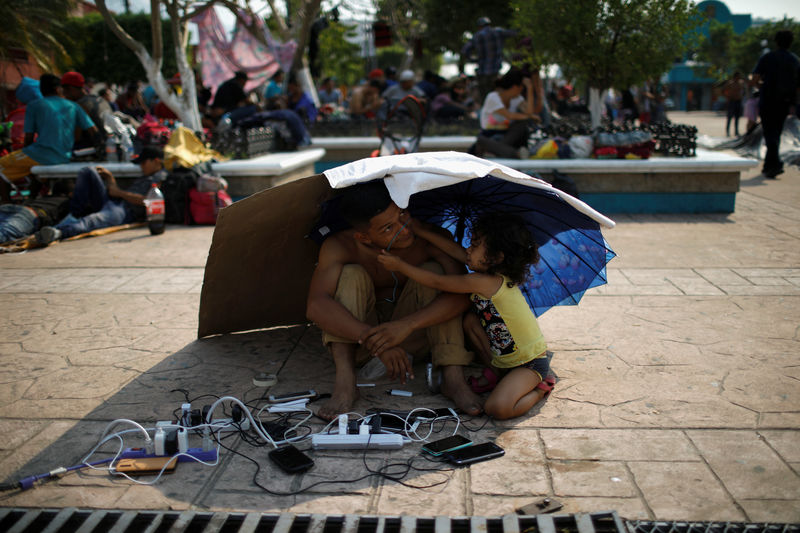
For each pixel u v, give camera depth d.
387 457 2.92
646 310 4.79
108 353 4.16
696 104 53.97
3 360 4.06
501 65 13.27
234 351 4.20
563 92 18.06
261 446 3.03
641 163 8.31
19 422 3.27
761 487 2.61
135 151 9.60
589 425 3.15
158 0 9.75
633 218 8.20
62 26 16.27
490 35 13.07
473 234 3.31
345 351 3.50
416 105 8.67
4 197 9.24
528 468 2.79
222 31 14.82
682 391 3.48
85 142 9.49
